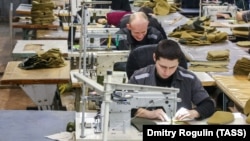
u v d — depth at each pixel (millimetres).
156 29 4891
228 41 5914
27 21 7152
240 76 4320
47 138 2799
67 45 5199
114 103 2564
